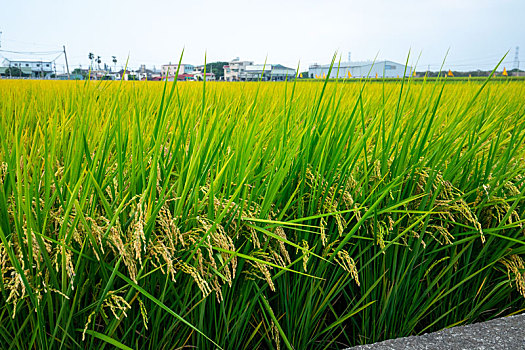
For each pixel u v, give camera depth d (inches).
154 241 54.6
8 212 52.7
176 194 62.9
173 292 59.9
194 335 66.2
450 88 192.9
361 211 73.0
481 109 100.2
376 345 69.8
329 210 66.8
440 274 79.3
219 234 55.0
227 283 63.9
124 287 53.7
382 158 75.4
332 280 73.4
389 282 77.4
